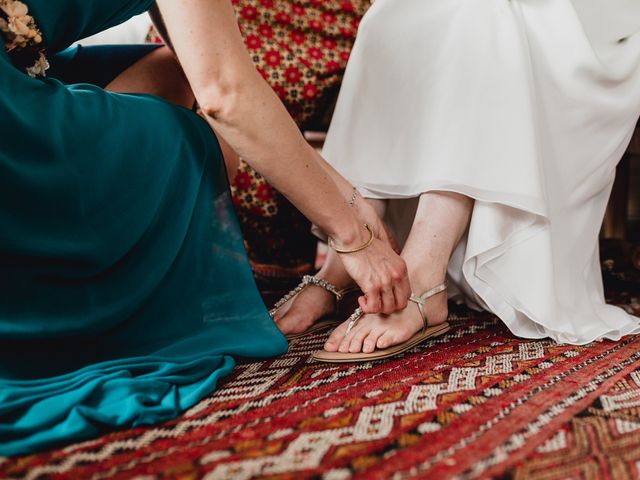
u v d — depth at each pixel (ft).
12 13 3.03
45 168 2.92
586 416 2.77
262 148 3.33
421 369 3.60
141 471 2.29
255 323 3.80
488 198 4.09
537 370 3.51
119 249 3.25
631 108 4.61
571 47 4.44
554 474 2.23
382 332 3.83
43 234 2.95
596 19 4.70
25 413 2.69
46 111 2.98
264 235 6.24
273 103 3.27
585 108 4.48
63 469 2.32
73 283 3.12
